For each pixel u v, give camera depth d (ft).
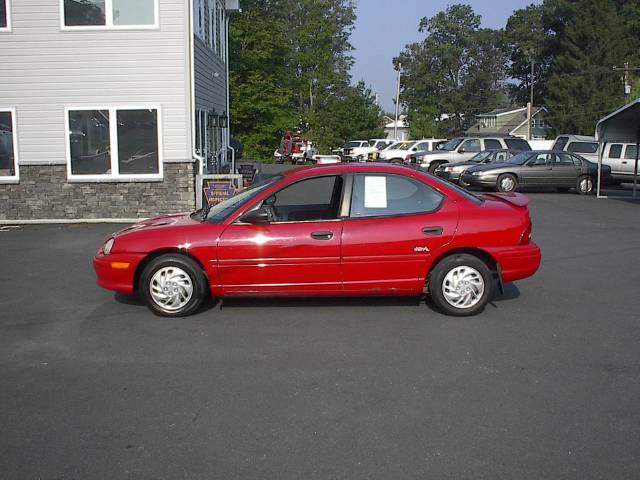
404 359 18.38
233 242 22.20
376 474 12.14
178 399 15.69
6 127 47.93
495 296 25.67
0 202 48.37
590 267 31.40
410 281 22.45
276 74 138.21
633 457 12.71
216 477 12.10
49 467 12.52
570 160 74.49
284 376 17.13
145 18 47.55
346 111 201.16
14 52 47.34
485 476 12.05
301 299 24.99
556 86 215.51
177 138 48.49
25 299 25.45
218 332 21.02
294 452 13.01
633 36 229.86
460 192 23.15
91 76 47.78
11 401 15.66
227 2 76.84
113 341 20.21
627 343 19.77
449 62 277.85
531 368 17.63
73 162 48.39
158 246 22.40
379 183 22.80
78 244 38.50
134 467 12.48
